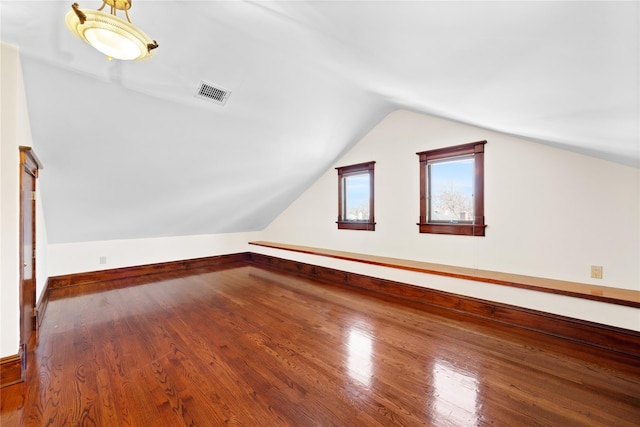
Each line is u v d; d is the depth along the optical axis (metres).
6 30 1.71
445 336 2.43
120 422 1.46
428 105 2.71
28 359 2.07
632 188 2.32
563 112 1.59
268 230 6.24
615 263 2.41
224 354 2.15
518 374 1.87
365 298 3.48
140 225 4.38
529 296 2.55
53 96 2.27
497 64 1.30
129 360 2.06
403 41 1.40
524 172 2.84
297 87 2.99
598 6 0.72
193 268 5.25
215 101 2.84
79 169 3.02
